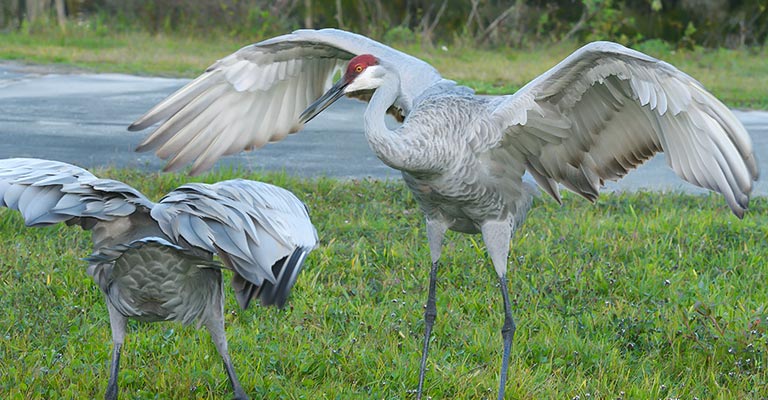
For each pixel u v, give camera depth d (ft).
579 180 33.32
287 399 30.09
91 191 24.66
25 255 40.96
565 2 145.07
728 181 28.60
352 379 32.07
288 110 34.76
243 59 33.24
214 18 133.69
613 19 137.08
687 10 143.95
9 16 135.33
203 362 32.30
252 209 25.11
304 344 33.60
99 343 33.17
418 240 45.91
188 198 24.91
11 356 32.04
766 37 143.74
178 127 32.86
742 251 45.37
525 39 135.03
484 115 31.07
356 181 57.52
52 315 35.37
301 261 25.44
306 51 33.88
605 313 37.55
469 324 36.65
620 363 33.53
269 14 134.82
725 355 33.96
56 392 29.60
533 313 37.52
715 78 108.88
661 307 37.91
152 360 32.53
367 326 35.86
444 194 31.63
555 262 42.78
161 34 130.00
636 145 31.81
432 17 141.79
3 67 100.94
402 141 29.94
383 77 30.83
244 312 36.50
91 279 38.34
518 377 32.35
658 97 28.66
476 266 42.32
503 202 32.55
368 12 142.82
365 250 43.75
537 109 30.73
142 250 24.77
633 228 48.44
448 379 32.27
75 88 90.63
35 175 24.89
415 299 38.63
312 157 67.92
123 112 79.71
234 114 33.73
